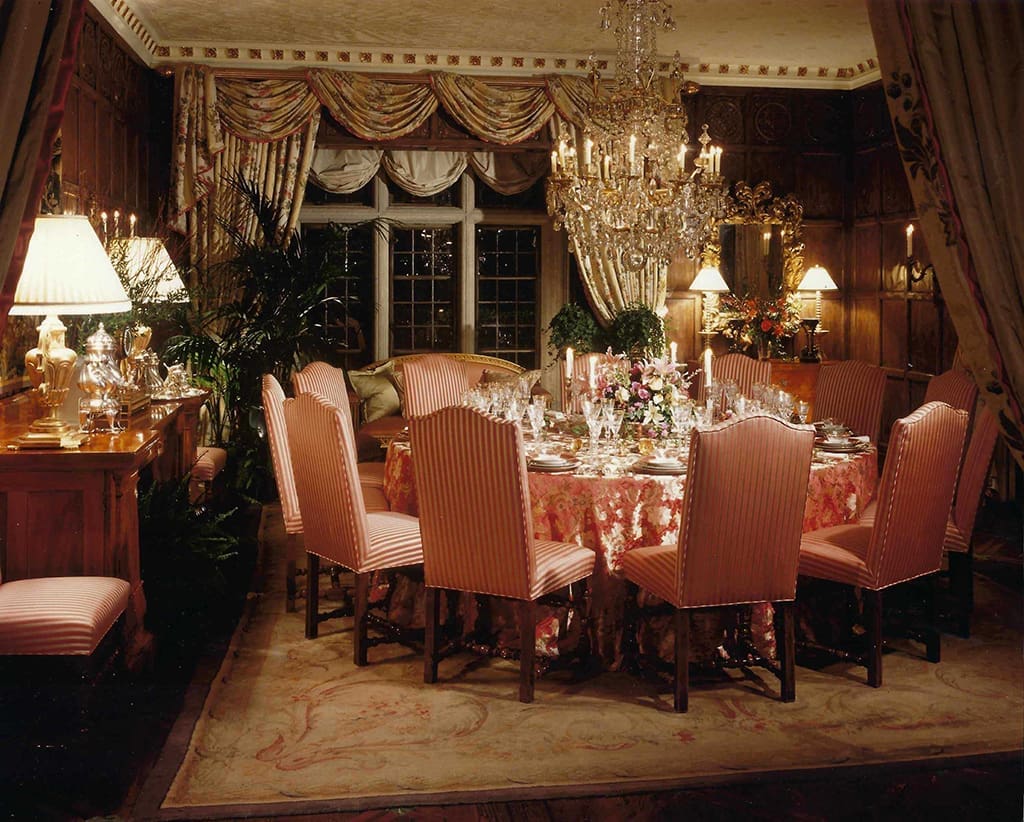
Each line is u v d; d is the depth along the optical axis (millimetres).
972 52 1661
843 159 8773
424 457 3582
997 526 6336
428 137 8086
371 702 3580
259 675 3854
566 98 7973
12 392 4750
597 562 3871
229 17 6945
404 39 7523
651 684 3766
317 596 4285
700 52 7922
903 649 4148
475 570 3602
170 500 4824
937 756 3109
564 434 4836
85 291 3785
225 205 7734
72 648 3086
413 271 8578
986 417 4258
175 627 4434
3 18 1710
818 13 6805
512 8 6680
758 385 4629
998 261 1653
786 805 2803
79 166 5797
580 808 2789
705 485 3299
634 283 8227
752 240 8602
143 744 3211
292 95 7742
